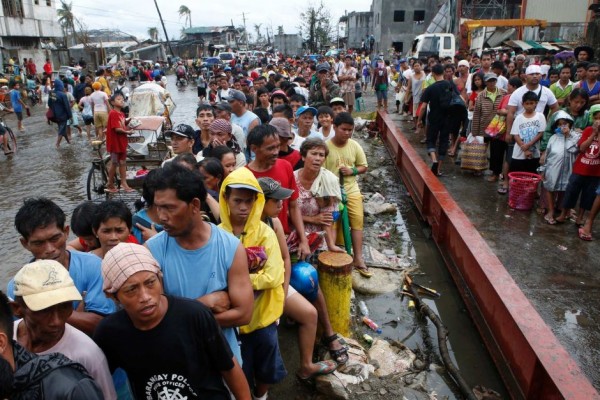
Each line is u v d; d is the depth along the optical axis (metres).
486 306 4.35
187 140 4.97
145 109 12.32
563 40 26.91
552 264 5.27
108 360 2.06
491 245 5.74
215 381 2.16
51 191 8.82
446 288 5.43
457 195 7.56
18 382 1.65
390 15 45.94
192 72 37.16
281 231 3.31
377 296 5.26
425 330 4.66
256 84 11.95
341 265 4.07
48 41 37.38
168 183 2.13
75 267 2.57
